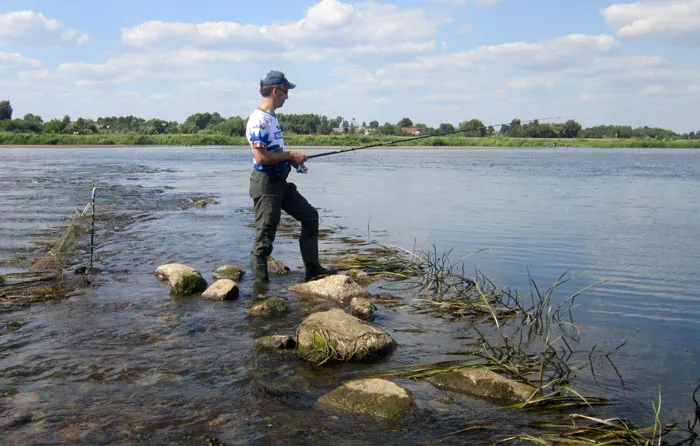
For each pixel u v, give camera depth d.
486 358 3.80
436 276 5.86
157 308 4.79
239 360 3.72
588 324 4.57
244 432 2.80
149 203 12.25
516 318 4.73
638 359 3.83
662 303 5.12
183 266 5.74
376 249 7.47
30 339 3.98
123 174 21.39
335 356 3.74
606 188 16.22
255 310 4.67
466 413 3.07
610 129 90.62
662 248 7.53
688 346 4.07
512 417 3.03
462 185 17.16
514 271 6.30
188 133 81.00
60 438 2.69
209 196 13.98
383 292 5.47
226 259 6.72
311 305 5.00
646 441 2.78
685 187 16.56
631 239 8.18
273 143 5.65
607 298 5.28
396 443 2.73
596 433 2.86
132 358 3.69
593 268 6.42
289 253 7.27
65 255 6.66
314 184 17.56
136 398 3.13
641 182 18.33
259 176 5.65
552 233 8.68
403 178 20.11
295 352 3.89
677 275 6.09
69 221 9.34
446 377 3.46
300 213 5.91
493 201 12.95
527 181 18.70
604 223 9.66
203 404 3.08
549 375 3.57
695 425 2.96
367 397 3.10
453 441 2.77
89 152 44.47
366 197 13.77
